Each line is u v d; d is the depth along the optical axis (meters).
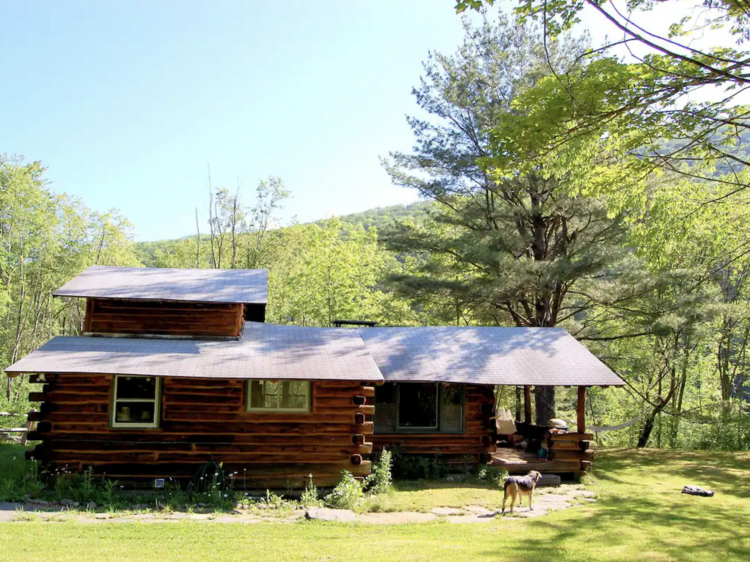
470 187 27.95
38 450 13.43
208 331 16.44
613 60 10.20
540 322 27.09
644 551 9.73
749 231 16.44
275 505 12.92
